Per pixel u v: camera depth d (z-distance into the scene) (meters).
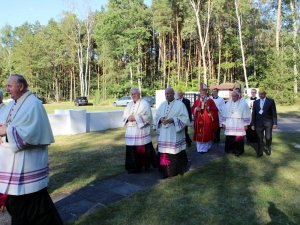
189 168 7.50
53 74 62.78
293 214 4.91
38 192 3.89
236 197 5.59
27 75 58.38
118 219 4.69
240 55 45.66
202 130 9.27
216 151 9.57
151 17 45.09
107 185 6.21
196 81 42.06
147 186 6.16
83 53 56.38
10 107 3.86
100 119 14.22
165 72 45.84
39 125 3.69
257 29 41.59
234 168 7.51
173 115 6.70
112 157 8.62
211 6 35.91
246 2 39.62
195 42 48.94
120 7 42.81
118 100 41.47
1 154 3.72
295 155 8.91
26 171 3.73
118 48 43.53
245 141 11.27
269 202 5.37
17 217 3.82
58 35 55.88
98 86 54.53
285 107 29.41
